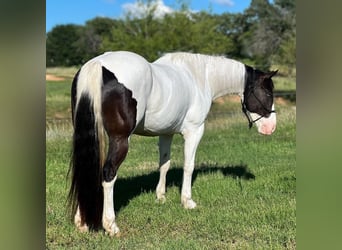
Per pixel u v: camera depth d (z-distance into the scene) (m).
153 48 23.94
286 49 26.55
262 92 5.24
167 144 5.16
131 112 3.73
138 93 3.78
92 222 3.72
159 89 4.08
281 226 4.27
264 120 5.34
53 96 21.72
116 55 3.82
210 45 24.59
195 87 4.82
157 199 5.20
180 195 5.45
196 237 3.97
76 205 3.72
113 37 24.56
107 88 3.60
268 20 29.83
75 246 3.63
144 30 24.67
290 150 9.09
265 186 5.90
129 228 4.16
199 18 25.31
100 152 3.59
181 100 4.46
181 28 24.19
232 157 8.44
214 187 5.84
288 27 29.25
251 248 3.63
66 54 38.41
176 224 4.31
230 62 5.18
